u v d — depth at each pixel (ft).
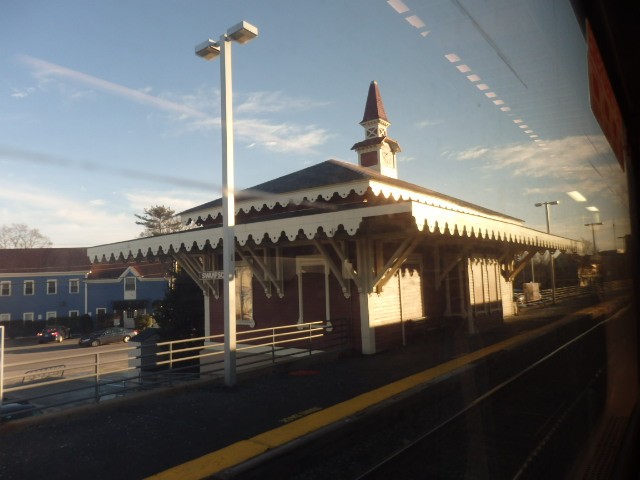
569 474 11.95
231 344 22.88
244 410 17.94
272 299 32.04
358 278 29.86
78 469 11.52
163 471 12.04
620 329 19.11
